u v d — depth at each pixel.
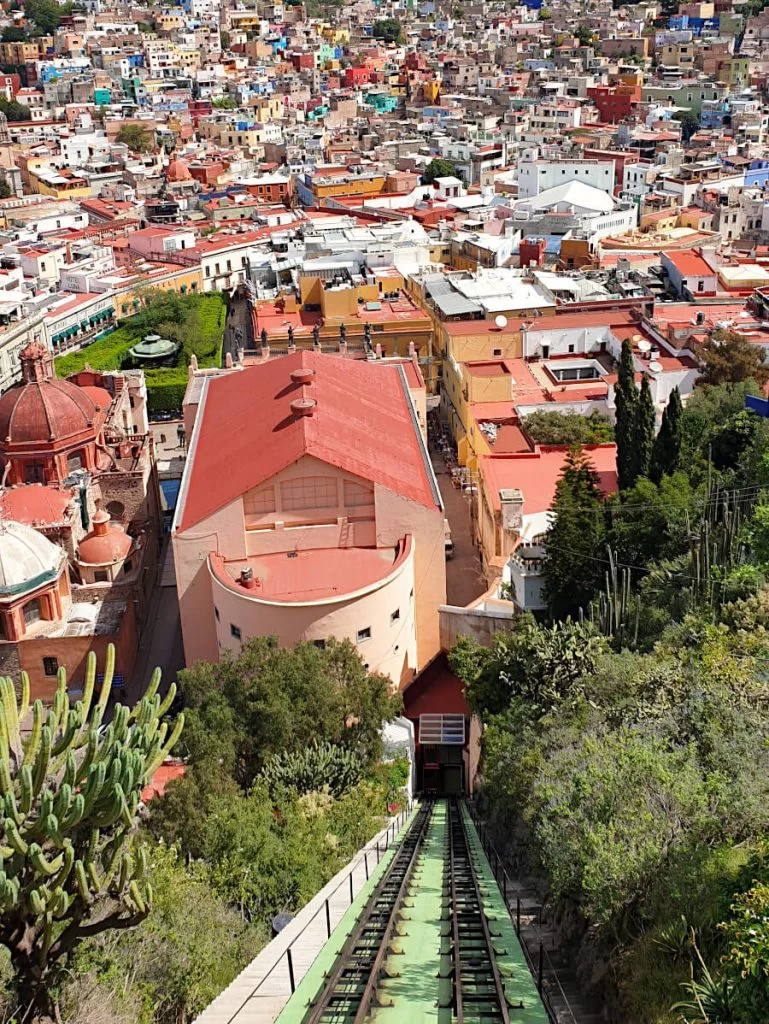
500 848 44.84
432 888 36.06
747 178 192.38
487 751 52.03
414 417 83.12
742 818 30.17
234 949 35.31
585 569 63.66
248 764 51.56
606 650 51.59
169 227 192.75
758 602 47.16
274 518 67.31
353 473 66.31
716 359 93.88
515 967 28.36
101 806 28.39
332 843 43.66
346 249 151.25
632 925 29.27
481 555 85.94
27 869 28.11
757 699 37.97
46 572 72.38
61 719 30.53
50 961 29.05
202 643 69.38
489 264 153.12
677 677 42.69
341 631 61.84
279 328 124.81
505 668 54.75
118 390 102.88
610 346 110.62
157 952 32.50
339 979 27.41
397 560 65.81
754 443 69.25
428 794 65.56
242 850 40.75
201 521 66.06
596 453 85.50
